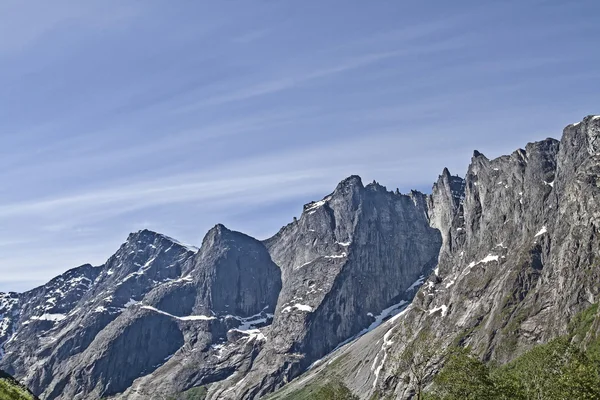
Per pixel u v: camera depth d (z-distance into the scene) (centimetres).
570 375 15038
